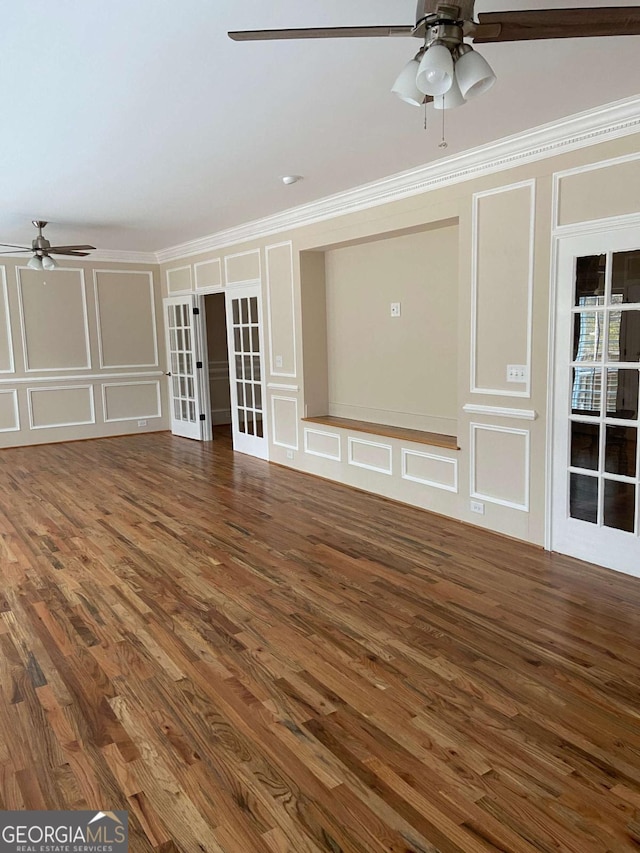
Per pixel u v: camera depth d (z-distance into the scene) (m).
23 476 6.32
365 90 2.95
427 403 5.07
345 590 3.41
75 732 2.24
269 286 6.38
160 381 8.98
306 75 2.77
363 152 3.98
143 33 2.35
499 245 3.98
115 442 8.23
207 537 4.33
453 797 1.90
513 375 3.99
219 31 2.35
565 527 3.81
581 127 3.37
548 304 3.72
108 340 8.47
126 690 2.51
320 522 4.61
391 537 4.24
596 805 1.85
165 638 2.93
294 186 4.83
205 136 3.57
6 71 2.63
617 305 3.36
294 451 6.37
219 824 1.81
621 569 3.54
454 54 1.89
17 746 2.17
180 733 2.23
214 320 9.75
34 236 6.86
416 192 4.54
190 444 8.02
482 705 2.36
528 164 3.73
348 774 2.00
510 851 1.70
